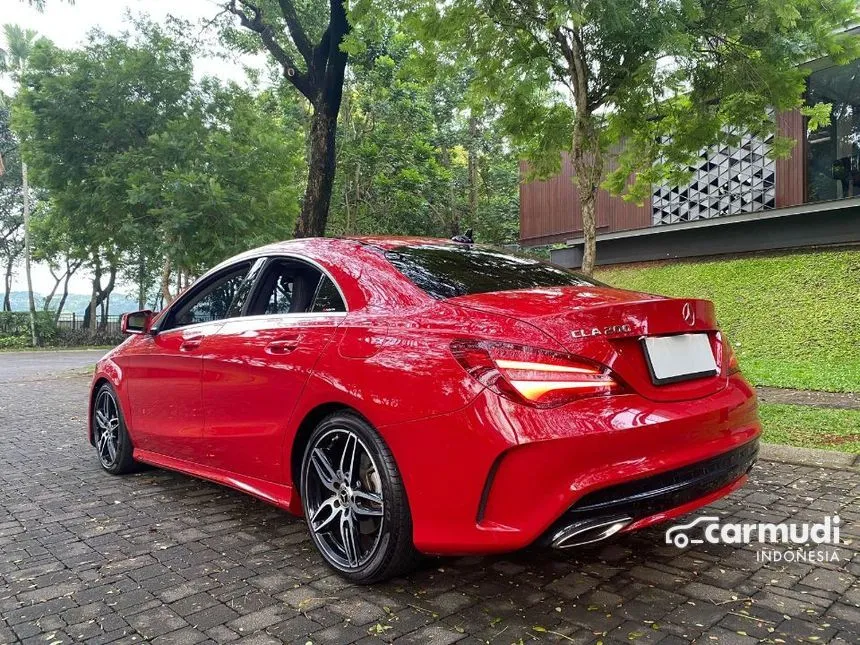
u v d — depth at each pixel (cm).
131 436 452
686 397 254
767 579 278
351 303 302
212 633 241
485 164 2756
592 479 223
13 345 3116
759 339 1056
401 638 234
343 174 2228
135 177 1342
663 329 255
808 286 1157
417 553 268
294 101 1853
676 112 746
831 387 768
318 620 249
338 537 296
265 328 337
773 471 445
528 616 249
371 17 752
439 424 242
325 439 293
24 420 764
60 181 1455
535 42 684
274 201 1440
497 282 304
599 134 745
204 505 405
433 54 741
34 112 1403
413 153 2222
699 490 253
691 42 594
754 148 1373
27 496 431
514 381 230
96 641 237
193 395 378
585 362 233
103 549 330
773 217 1274
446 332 254
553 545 227
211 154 1405
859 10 645
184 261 1363
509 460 227
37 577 297
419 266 310
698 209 1476
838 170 1280
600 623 242
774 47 653
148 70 1450
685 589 269
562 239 1764
